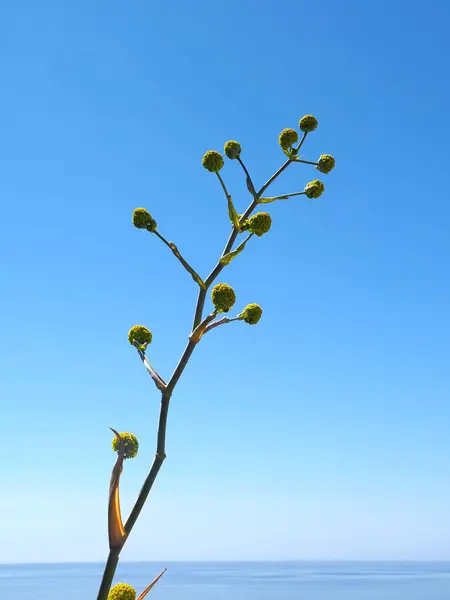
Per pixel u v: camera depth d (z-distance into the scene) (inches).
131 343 38.6
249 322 37.4
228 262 38.8
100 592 30.8
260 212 40.8
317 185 43.2
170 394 35.1
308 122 44.6
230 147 41.9
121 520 31.6
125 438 33.3
